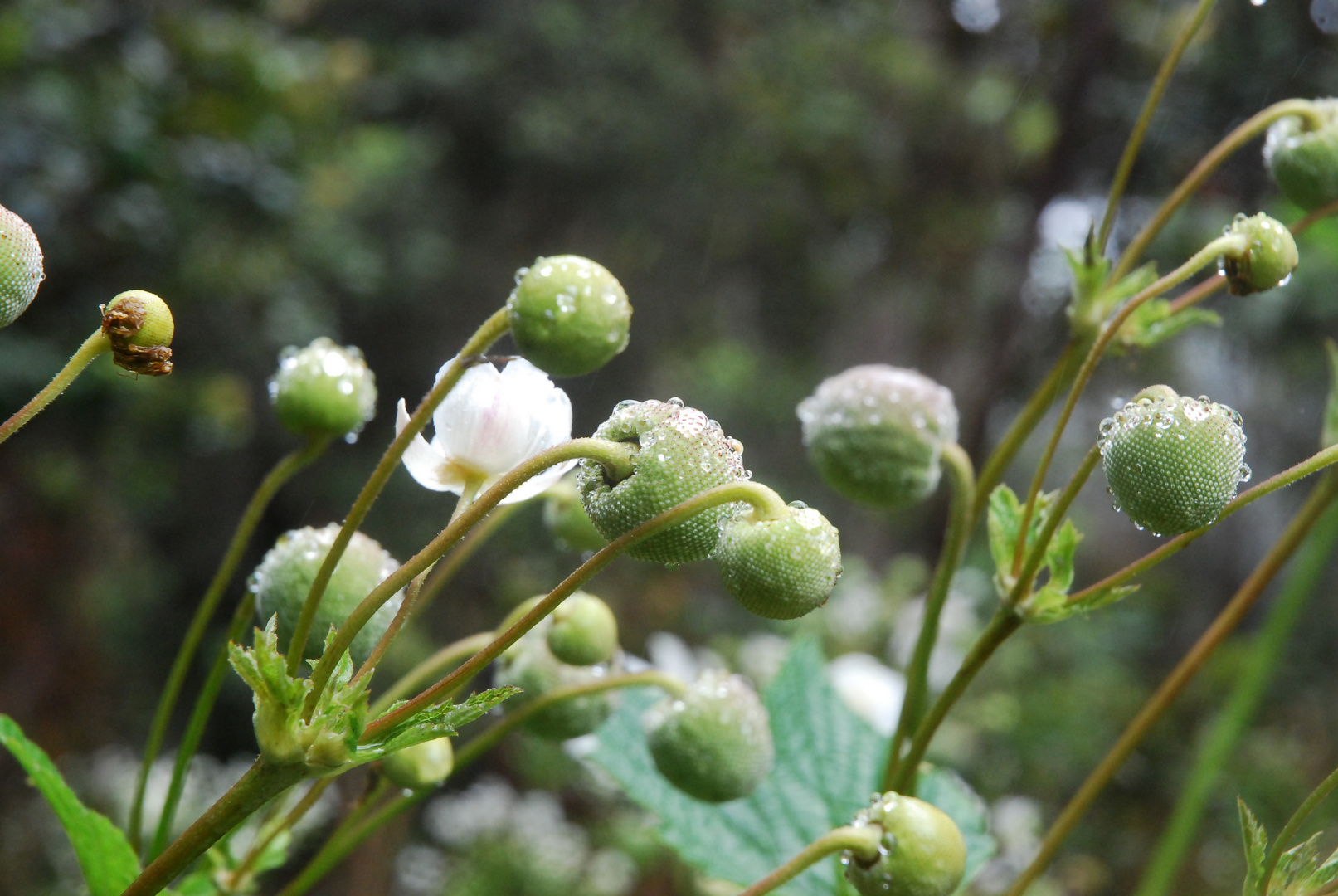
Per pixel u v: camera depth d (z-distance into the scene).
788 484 1.56
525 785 1.19
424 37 1.69
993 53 1.48
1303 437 1.16
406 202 1.54
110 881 0.27
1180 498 0.24
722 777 0.28
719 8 1.59
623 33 1.61
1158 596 1.35
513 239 1.72
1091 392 1.15
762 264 1.63
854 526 1.43
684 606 1.35
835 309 1.64
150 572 1.36
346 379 0.27
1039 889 0.65
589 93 1.60
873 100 1.49
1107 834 1.03
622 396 1.62
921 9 1.56
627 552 0.23
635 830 0.73
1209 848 1.01
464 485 0.24
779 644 0.78
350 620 0.22
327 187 1.16
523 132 1.60
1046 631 1.19
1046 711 1.04
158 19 1.04
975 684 0.99
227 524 1.45
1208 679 1.18
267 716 0.22
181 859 0.22
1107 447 0.25
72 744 1.19
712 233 1.61
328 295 1.43
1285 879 0.24
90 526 1.23
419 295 1.65
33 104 0.92
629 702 0.33
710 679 0.28
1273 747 1.09
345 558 0.26
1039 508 0.27
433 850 0.97
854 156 1.49
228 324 1.14
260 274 1.08
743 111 1.54
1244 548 1.37
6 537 1.15
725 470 0.23
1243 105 0.93
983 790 0.96
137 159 0.97
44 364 0.96
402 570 0.22
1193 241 0.94
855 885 0.24
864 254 1.57
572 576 0.22
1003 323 1.24
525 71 1.65
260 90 1.08
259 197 1.06
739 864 0.32
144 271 1.03
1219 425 0.24
